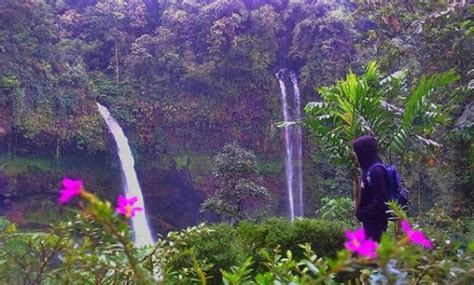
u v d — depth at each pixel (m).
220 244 3.39
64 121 15.25
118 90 17.27
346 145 4.40
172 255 1.65
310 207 17.66
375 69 4.89
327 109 4.75
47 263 1.33
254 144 18.25
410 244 0.91
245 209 15.03
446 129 5.56
